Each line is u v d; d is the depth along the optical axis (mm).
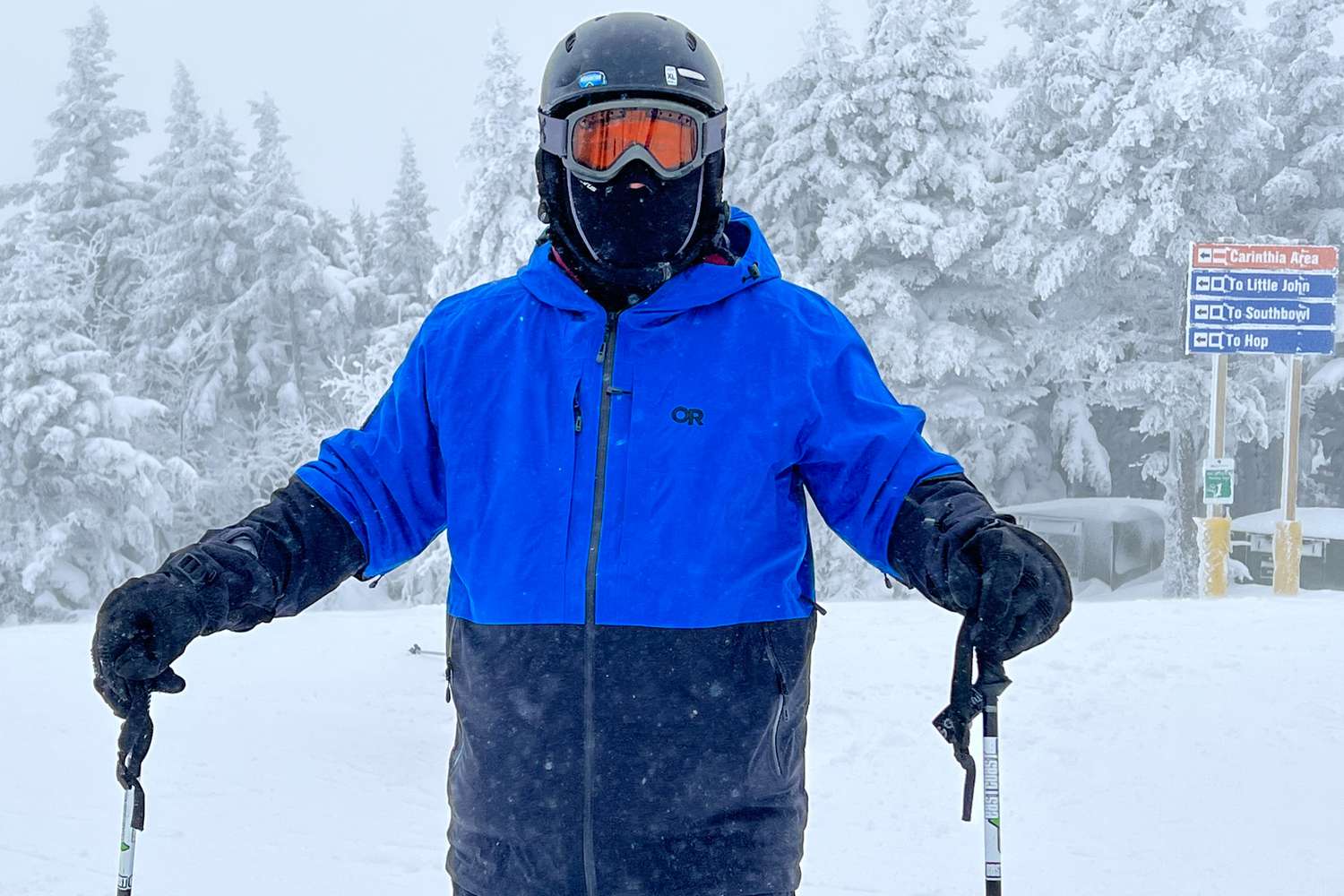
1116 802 4648
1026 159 29625
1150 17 25422
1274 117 29266
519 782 1780
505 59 26688
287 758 5605
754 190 27016
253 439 36781
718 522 1780
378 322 42562
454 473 1860
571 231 1903
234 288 37125
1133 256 26453
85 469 28828
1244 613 8758
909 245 24984
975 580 1573
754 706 1781
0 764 5539
